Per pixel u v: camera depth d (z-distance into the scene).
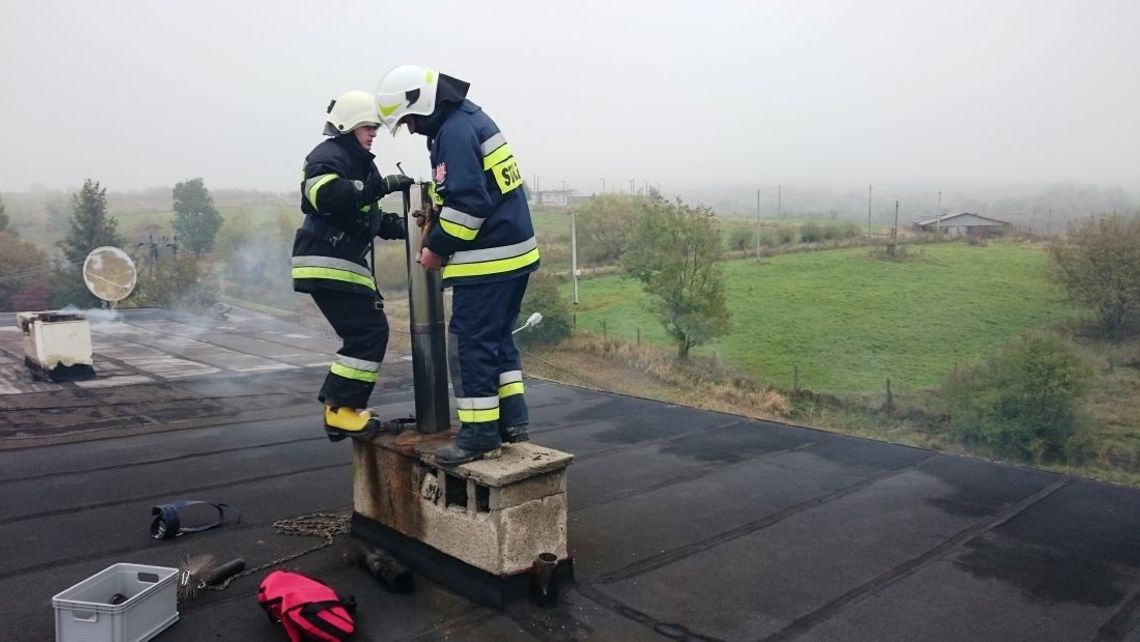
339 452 6.53
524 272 3.46
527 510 3.47
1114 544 4.44
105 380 10.16
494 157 3.35
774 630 3.34
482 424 3.47
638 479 5.78
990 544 4.43
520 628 3.30
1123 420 12.23
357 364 3.88
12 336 14.52
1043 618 3.48
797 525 4.75
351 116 3.63
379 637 3.18
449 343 3.50
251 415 8.15
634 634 3.28
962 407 12.38
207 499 5.17
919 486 5.62
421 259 3.39
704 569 4.02
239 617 3.38
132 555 4.13
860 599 3.67
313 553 4.14
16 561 4.01
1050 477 5.87
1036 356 11.90
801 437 7.22
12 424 7.39
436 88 3.32
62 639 2.94
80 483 5.51
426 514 3.76
